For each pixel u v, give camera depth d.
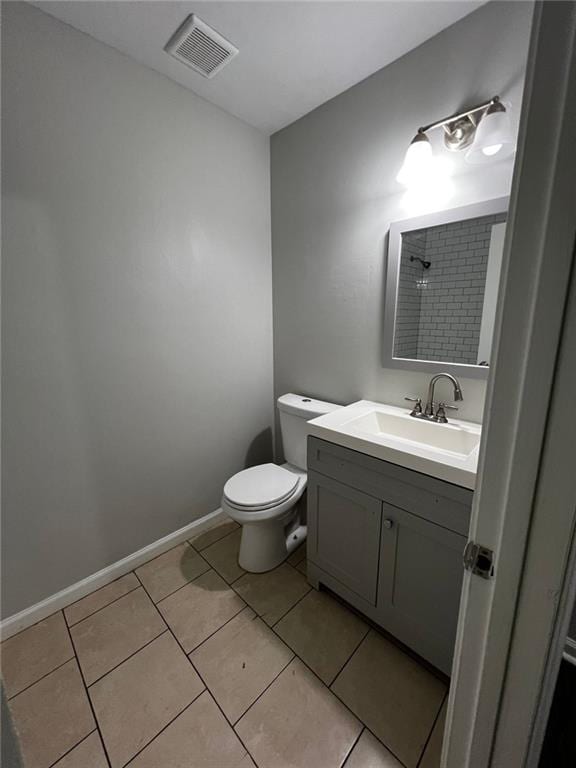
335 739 0.99
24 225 1.20
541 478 0.44
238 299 1.96
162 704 1.09
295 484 1.65
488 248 1.25
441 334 1.42
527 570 0.47
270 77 1.47
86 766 0.95
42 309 1.28
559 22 0.35
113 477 1.58
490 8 1.11
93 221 1.36
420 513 1.08
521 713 0.52
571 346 0.39
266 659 1.23
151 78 1.43
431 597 1.11
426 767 0.93
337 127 1.61
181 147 1.57
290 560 1.74
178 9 1.14
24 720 1.06
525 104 0.39
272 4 1.12
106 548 1.59
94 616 1.42
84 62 1.25
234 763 0.95
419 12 1.15
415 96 1.33
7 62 1.09
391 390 1.63
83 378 1.42
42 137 1.19
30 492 1.34
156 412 1.69
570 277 0.38
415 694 1.11
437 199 1.34
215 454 2.00
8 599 1.33
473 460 1.02
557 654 0.50
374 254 1.58
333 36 1.25
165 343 1.67
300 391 2.09
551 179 0.38
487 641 0.53
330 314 1.83
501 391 0.46
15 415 1.26
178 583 1.59
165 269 1.61
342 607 1.45
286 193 1.92
